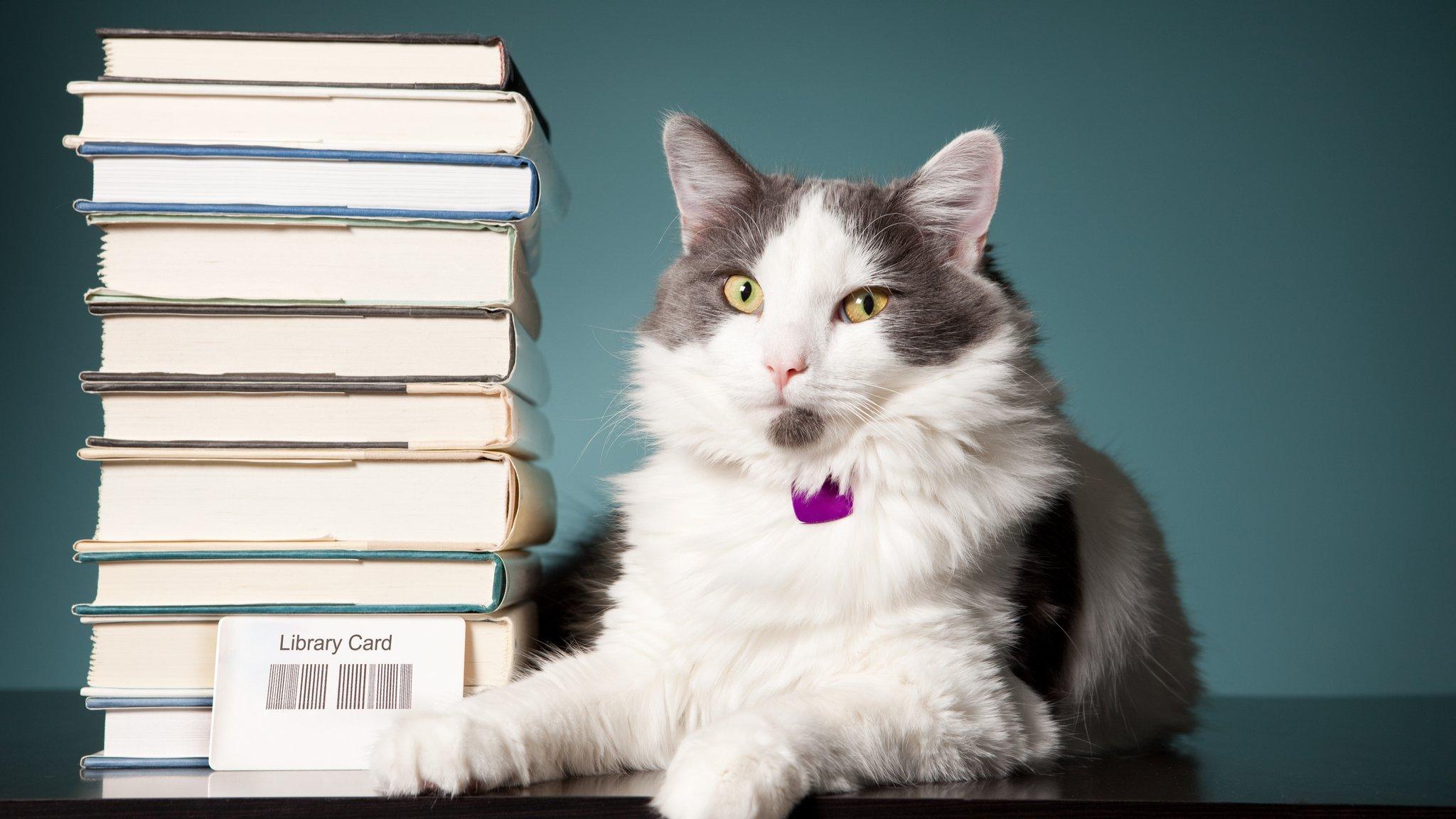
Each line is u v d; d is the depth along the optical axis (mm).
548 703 1313
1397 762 1532
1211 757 1594
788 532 1424
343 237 1458
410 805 1157
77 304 2576
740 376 1439
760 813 1061
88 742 1605
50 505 2562
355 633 1418
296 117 1471
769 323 1462
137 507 1426
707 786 1058
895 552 1371
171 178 1446
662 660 1450
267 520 1431
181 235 1453
